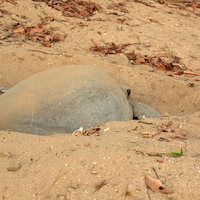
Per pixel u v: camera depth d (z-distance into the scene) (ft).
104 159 8.04
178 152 8.48
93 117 11.72
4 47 17.42
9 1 22.04
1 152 8.35
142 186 7.04
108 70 17.61
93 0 25.49
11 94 11.68
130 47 19.89
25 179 7.41
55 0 24.54
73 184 7.20
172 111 15.42
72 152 8.52
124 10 24.76
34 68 17.08
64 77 12.13
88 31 20.85
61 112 11.14
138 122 11.31
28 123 10.81
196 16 26.94
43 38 19.89
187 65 18.81
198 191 6.72
